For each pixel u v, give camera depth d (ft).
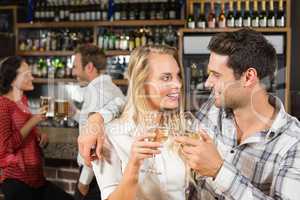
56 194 9.11
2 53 13.97
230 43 3.90
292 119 4.06
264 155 4.01
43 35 14.55
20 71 8.82
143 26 13.82
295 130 3.92
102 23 13.60
